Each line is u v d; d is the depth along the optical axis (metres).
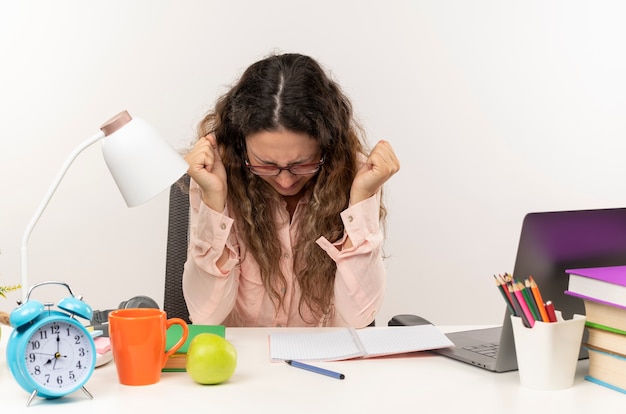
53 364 1.13
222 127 1.78
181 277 1.96
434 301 2.92
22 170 2.69
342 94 1.83
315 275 1.85
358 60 2.81
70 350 1.15
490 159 2.91
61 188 2.71
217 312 1.79
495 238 2.94
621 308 1.18
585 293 1.25
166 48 2.72
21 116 2.68
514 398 1.17
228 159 1.80
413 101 2.85
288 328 1.63
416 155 2.87
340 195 1.81
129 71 2.71
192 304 1.80
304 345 1.45
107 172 2.73
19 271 2.71
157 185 1.18
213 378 1.21
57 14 2.68
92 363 1.16
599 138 2.97
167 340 1.34
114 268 2.76
